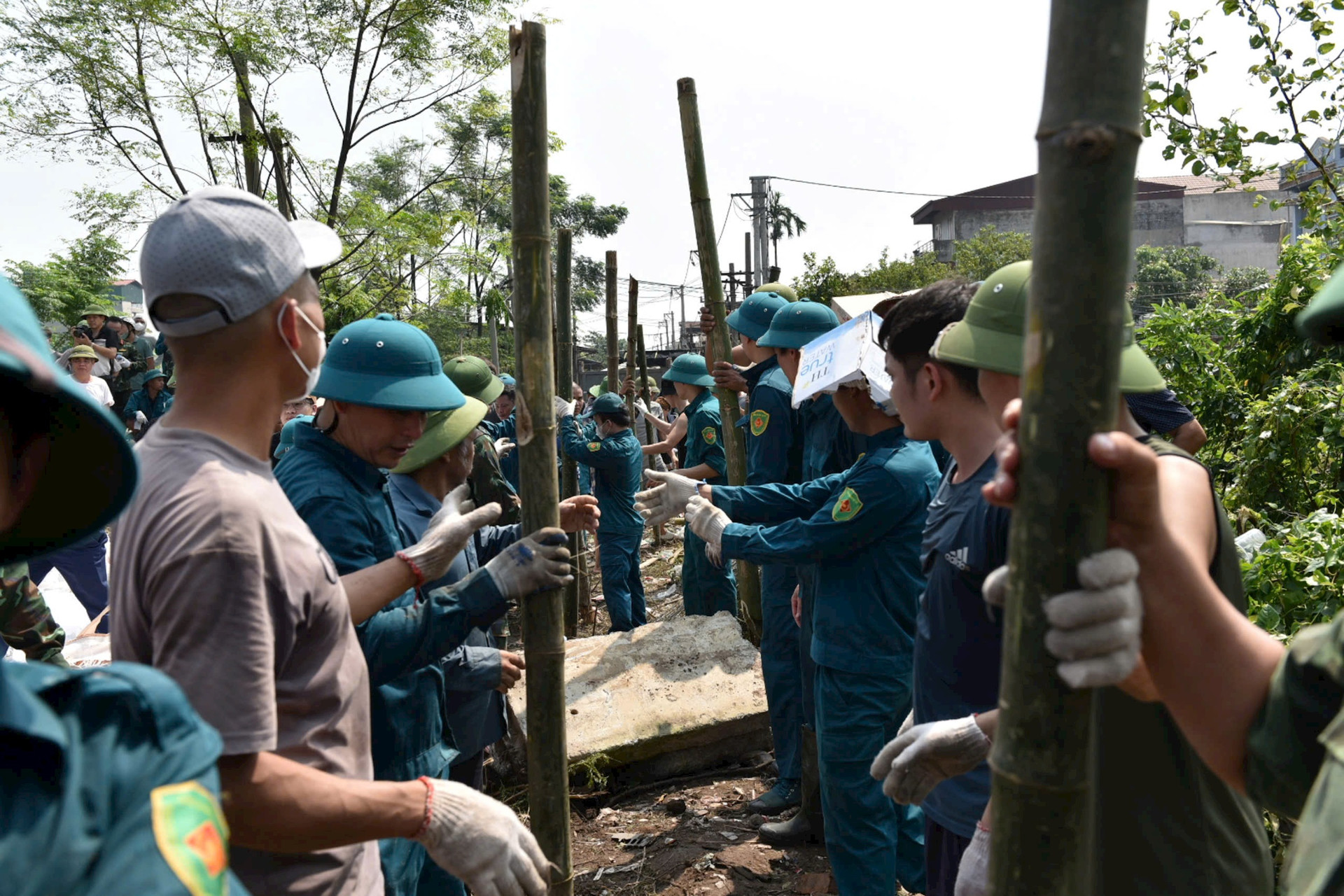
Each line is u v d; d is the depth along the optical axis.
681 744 4.90
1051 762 0.97
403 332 2.60
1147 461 0.96
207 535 1.56
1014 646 0.98
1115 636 0.93
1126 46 0.86
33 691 0.82
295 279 1.78
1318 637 1.21
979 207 52.00
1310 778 1.22
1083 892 1.01
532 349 2.29
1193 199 48.41
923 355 2.38
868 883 3.23
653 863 4.14
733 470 5.47
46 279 23.94
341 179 11.63
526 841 1.83
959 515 2.27
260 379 1.75
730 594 6.85
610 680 5.20
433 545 2.30
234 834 1.56
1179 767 1.59
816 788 4.19
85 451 1.03
